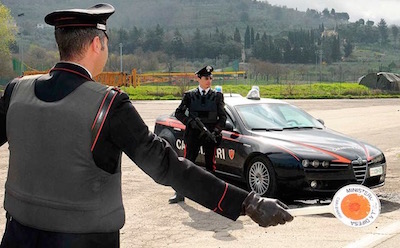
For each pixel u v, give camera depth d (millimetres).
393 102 40906
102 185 2025
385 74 59156
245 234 5879
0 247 2143
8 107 2205
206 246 5430
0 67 71188
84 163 1976
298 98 49375
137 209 7047
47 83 2094
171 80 59188
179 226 6227
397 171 9859
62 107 2002
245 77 77438
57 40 2135
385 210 6945
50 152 2000
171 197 7617
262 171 7547
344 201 1956
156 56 185875
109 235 2059
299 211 2051
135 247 5406
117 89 2055
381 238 5648
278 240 5621
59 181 1986
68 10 2096
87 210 1987
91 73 2172
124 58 134750
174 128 9289
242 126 8258
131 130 2008
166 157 2076
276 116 8758
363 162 7320
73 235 1981
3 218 6465
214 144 7430
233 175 8125
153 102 39969
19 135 2084
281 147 7422
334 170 7180
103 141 1986
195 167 2121
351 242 5516
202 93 7465
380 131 18047
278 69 120375
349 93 54812
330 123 21469
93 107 1989
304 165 7137
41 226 2006
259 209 2061
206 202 2098
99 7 2232
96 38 2135
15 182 2109
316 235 5797
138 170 10023
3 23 71250
